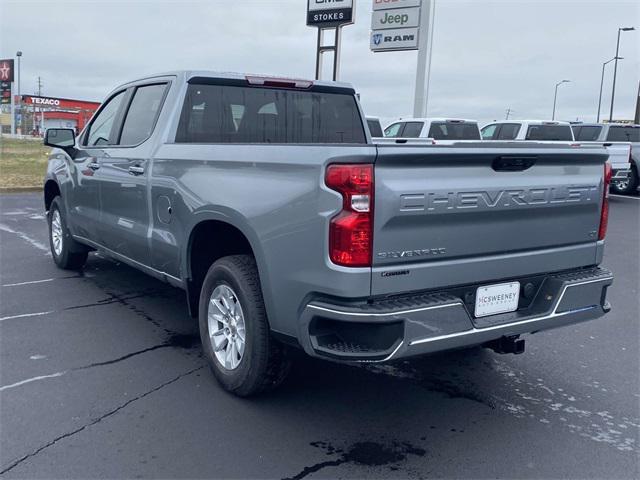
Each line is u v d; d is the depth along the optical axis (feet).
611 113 128.36
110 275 24.27
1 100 162.30
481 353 17.10
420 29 60.54
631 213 49.24
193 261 15.01
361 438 12.18
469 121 56.44
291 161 11.43
